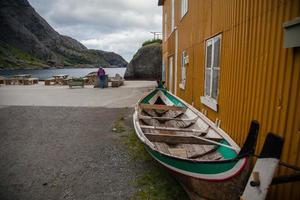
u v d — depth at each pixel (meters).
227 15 4.69
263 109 3.23
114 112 10.22
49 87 21.69
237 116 4.15
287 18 2.71
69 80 21.56
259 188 2.36
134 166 4.95
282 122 2.78
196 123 6.06
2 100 13.69
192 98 7.89
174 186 4.16
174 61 12.33
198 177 3.23
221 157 4.13
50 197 3.87
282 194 2.73
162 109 7.54
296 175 2.32
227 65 4.68
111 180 4.39
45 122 8.55
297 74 2.52
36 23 162.00
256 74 3.45
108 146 6.07
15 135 7.04
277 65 2.89
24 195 3.92
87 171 4.73
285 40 2.57
